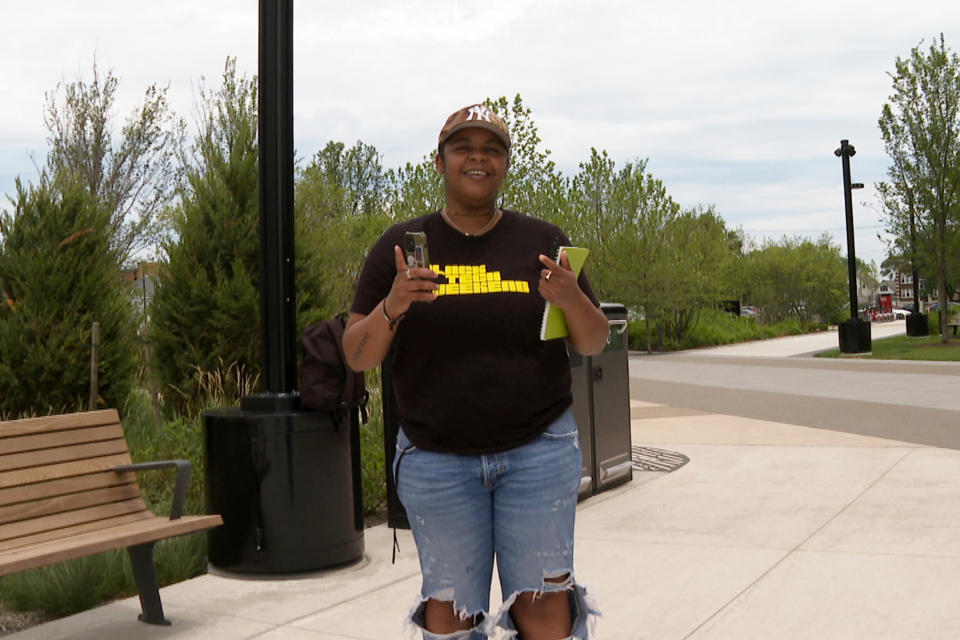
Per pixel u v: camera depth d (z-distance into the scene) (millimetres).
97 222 8516
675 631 3844
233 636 3969
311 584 4742
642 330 35969
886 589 4293
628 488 7125
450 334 2387
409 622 2541
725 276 43469
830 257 55750
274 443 4828
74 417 4309
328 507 4941
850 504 6137
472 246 2461
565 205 20531
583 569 4844
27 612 4547
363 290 2557
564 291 2287
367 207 33000
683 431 10250
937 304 46688
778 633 3779
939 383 15164
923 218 28016
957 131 27078
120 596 4773
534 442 2439
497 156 2473
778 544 5199
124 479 4441
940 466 7383
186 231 9258
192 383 8781
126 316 8602
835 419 10805
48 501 4066
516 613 2559
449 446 2426
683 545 5281
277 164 5078
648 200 31797
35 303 7938
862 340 24734
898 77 27141
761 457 8242
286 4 5098
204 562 5273
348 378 4945
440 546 2482
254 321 9031
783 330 48125
